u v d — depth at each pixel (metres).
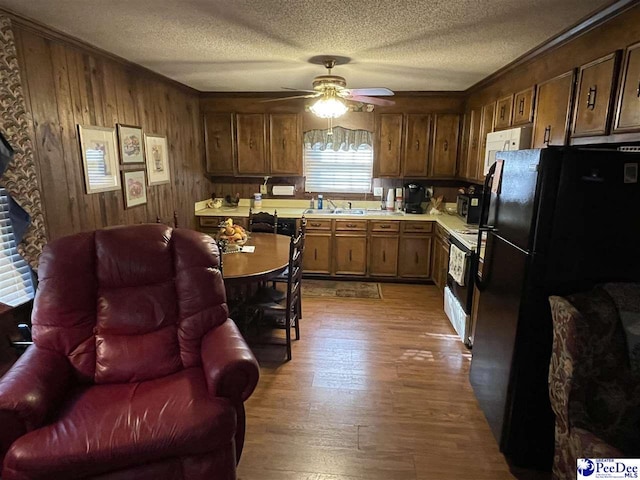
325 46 2.87
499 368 2.13
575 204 1.75
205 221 5.03
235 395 1.75
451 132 4.92
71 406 1.67
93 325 1.96
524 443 1.98
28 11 2.19
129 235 2.09
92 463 1.44
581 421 1.62
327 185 5.42
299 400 2.54
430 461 2.04
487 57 3.12
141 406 1.65
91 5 2.10
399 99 4.90
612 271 1.80
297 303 3.33
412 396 2.59
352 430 2.26
